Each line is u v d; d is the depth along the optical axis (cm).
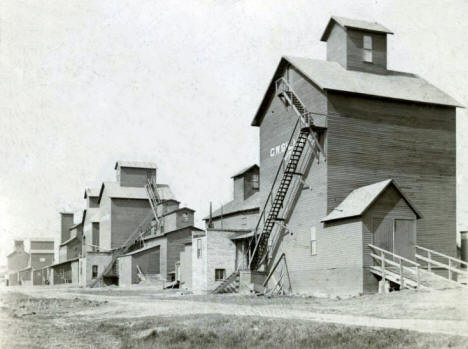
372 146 3988
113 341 2038
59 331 2258
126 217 8744
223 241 4909
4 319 2691
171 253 7094
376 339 1866
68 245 10950
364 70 4306
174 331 2114
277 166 4559
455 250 4119
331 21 4456
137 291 5762
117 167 9106
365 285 3466
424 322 2150
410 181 4059
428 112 4184
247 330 2084
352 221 3588
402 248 3581
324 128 3888
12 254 12181
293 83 4347
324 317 2397
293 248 4222
